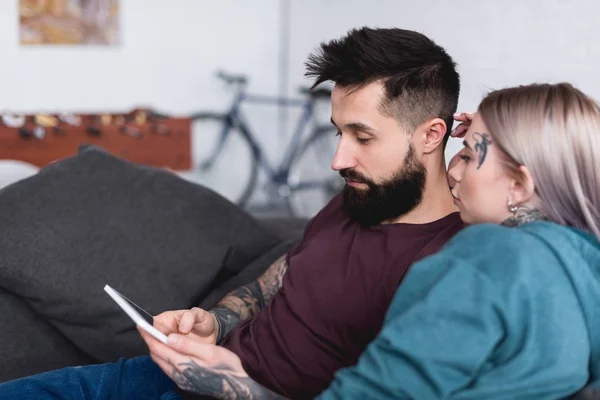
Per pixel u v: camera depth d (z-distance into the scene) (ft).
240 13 18.90
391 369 3.13
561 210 3.56
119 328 5.78
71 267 5.87
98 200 6.28
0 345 5.73
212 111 18.99
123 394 4.83
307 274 4.59
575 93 3.63
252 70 19.30
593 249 3.50
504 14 11.73
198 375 4.22
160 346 4.22
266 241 6.81
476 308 3.08
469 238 3.35
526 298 3.15
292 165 18.63
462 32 12.67
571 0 10.57
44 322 6.00
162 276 6.05
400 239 4.42
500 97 3.69
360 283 4.39
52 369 5.79
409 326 3.13
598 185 3.56
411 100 4.42
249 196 19.06
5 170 10.50
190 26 18.47
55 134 14.17
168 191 6.57
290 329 4.49
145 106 18.26
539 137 3.51
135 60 18.02
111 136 14.76
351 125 4.49
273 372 4.45
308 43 18.43
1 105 16.98
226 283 6.28
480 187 3.65
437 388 3.05
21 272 5.77
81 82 17.56
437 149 4.61
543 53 11.12
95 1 17.35
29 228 5.96
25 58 16.98
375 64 4.37
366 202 4.58
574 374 3.33
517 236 3.30
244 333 4.78
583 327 3.35
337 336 4.39
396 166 4.51
